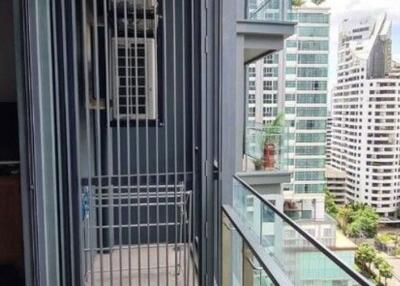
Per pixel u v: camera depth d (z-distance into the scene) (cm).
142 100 278
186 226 283
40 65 237
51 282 248
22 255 288
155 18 277
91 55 290
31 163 239
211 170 276
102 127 301
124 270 305
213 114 274
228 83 280
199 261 278
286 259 197
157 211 279
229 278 268
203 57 269
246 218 260
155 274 303
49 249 247
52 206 246
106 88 268
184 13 267
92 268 271
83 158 298
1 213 286
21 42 234
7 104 319
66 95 248
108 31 278
